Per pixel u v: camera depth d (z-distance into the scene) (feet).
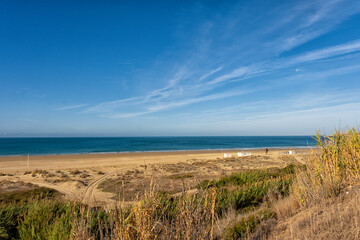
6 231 17.07
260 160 114.83
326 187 14.53
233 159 119.44
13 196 44.93
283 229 12.32
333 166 15.80
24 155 164.14
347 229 9.21
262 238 11.91
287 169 51.49
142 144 343.46
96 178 66.95
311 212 12.69
